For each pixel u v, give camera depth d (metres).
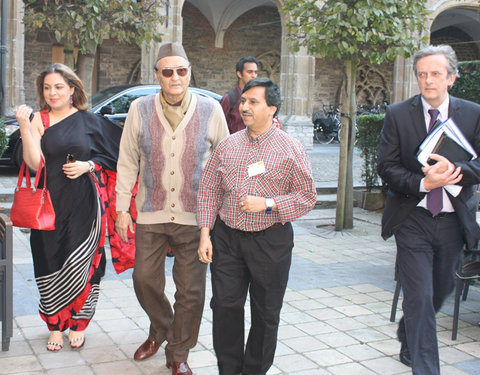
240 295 2.98
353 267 5.95
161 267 3.39
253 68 4.73
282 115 17.64
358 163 13.98
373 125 9.35
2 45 11.87
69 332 3.68
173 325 3.30
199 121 3.28
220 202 3.07
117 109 10.48
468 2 20.17
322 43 7.15
